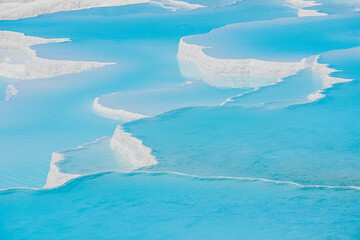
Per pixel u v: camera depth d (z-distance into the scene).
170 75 39.41
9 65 55.59
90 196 11.49
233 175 14.15
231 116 20.58
